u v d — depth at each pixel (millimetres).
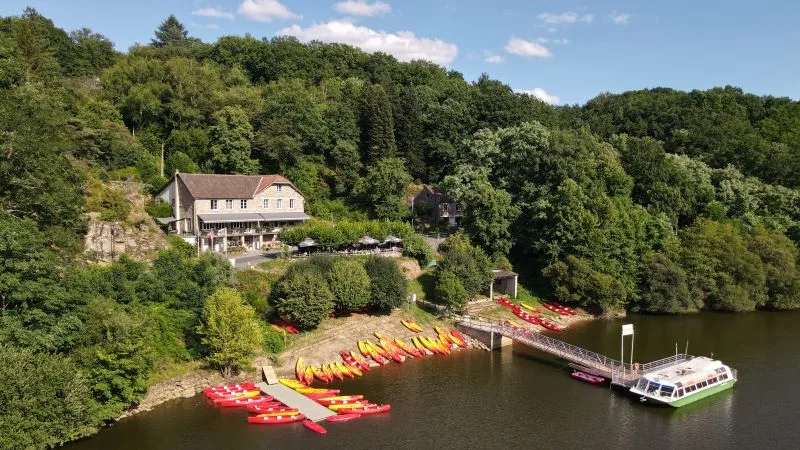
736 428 45312
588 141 105000
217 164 96438
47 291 42281
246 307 52844
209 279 58094
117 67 106375
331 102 121938
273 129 99062
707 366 53406
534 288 85938
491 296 80000
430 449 41062
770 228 99125
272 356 55156
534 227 86875
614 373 53938
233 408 46781
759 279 85375
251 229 82750
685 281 83688
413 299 72250
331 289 62781
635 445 42406
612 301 79688
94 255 58469
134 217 67125
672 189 98062
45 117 53594
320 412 46094
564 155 92125
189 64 112000
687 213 101000
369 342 61688
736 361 61656
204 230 77750
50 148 50500
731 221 98125
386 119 108625
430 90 131625
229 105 104750
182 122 100562
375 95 111188
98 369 42688
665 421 46500
